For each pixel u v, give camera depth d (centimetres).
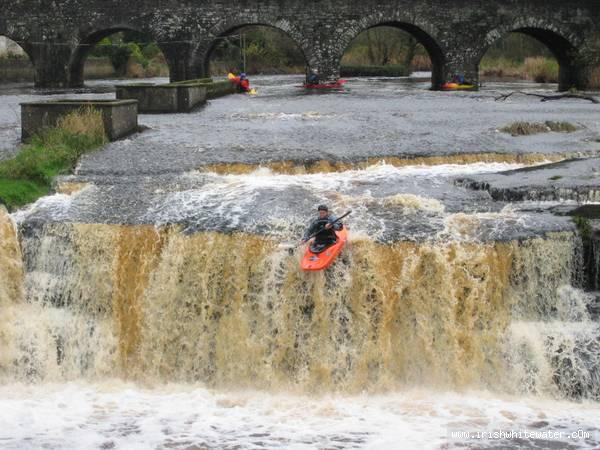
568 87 5369
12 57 7056
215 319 1343
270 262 1312
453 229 1380
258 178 1822
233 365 1316
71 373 1332
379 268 1294
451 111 3219
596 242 1332
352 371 1273
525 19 5175
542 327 1294
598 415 1172
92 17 5219
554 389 1245
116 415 1161
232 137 2345
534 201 1627
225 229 1378
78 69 5562
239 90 4656
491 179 1766
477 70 5197
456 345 1287
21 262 1413
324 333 1288
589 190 1638
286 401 1227
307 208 1521
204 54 5128
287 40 8256
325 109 3347
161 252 1383
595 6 5200
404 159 1998
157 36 5153
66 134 2064
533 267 1325
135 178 1778
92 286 1391
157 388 1291
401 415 1166
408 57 8094
